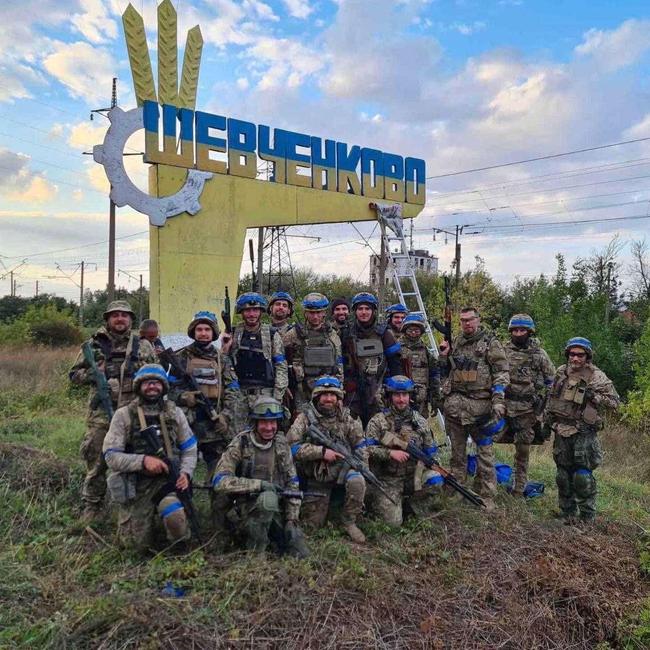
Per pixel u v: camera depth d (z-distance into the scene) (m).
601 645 4.13
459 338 6.51
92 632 3.42
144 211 8.26
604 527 5.98
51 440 7.61
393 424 5.67
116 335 5.38
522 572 4.67
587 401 6.01
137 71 8.35
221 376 5.59
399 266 11.10
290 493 4.69
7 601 3.68
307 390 5.99
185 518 4.47
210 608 3.70
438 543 5.11
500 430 6.31
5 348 21.28
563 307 16.81
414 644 3.71
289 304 6.58
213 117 8.89
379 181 10.98
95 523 5.04
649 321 14.78
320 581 4.14
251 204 9.34
